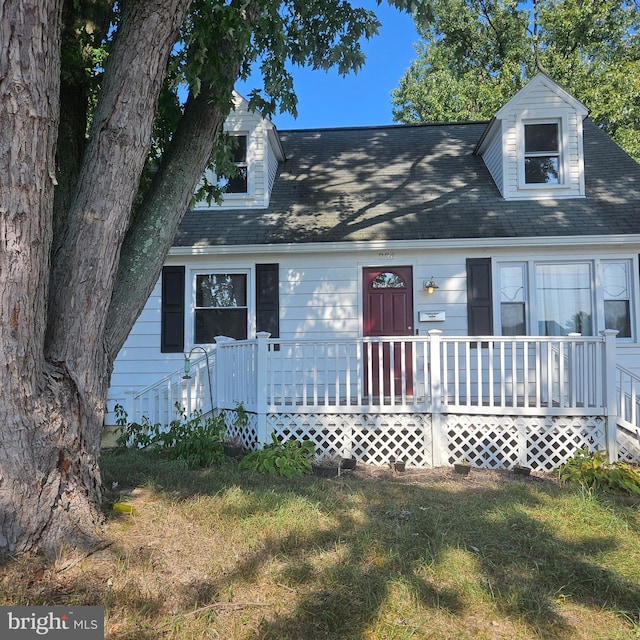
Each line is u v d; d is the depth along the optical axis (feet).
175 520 11.62
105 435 23.84
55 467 9.87
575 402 18.65
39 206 9.09
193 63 12.26
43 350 9.84
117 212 10.79
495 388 24.11
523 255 24.68
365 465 18.89
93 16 13.35
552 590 9.03
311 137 35.86
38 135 8.94
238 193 28.22
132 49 10.76
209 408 22.75
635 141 47.24
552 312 24.71
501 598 8.68
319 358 25.30
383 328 25.45
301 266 25.73
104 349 11.40
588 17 53.01
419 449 19.11
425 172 30.27
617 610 8.44
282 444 18.40
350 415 19.43
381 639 7.61
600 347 18.52
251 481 15.40
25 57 8.67
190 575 9.27
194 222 26.94
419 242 24.25
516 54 58.75
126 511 11.86
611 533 11.64
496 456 18.92
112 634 7.55
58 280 10.56
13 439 9.25
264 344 19.54
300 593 8.73
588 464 16.30
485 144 29.81
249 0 12.59
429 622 8.04
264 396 19.43
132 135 10.85
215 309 26.20
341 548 10.35
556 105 26.86
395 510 12.87
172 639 7.52
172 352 25.86
